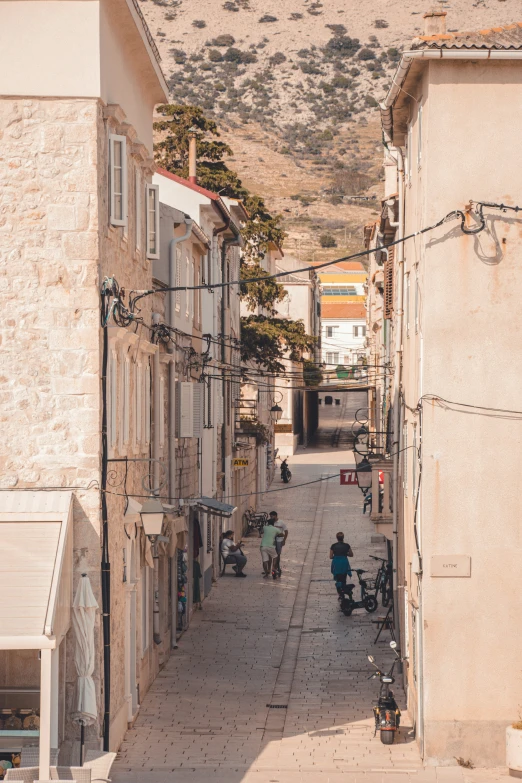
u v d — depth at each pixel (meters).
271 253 69.69
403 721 23.80
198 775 20.08
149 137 26.45
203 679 27.30
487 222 21.14
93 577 19.78
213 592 38.94
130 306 22.66
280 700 25.44
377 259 45.16
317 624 33.66
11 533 18.92
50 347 19.94
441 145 21.09
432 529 21.12
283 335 55.09
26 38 19.84
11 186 19.89
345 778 19.94
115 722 21.27
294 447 83.44
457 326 21.20
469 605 21.03
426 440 21.20
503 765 20.81
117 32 21.94
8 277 19.94
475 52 20.55
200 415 32.19
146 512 21.53
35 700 20.06
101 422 20.05
